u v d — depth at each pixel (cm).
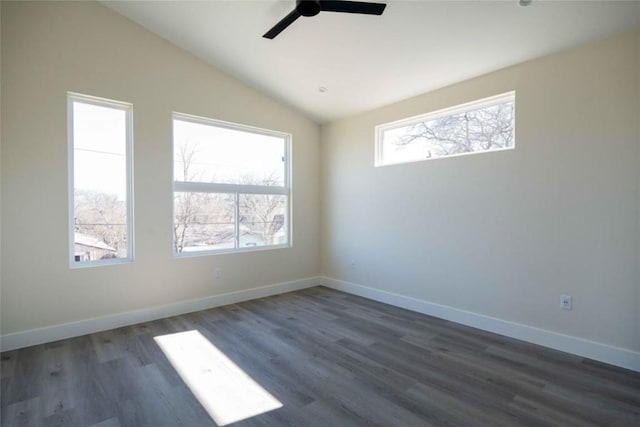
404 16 272
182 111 372
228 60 382
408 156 408
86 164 322
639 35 244
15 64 279
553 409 200
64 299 304
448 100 360
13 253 280
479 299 334
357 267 462
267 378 235
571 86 275
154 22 335
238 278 427
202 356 269
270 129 453
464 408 201
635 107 246
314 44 328
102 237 331
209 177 407
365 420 190
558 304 283
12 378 231
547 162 288
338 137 490
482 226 332
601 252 262
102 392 215
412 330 329
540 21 251
